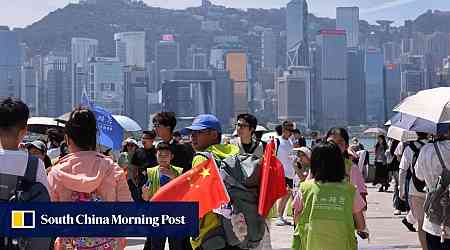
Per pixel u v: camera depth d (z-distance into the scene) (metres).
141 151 9.10
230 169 5.80
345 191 6.08
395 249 11.13
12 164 4.13
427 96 7.62
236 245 5.77
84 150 4.70
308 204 6.15
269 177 5.74
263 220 5.85
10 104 4.25
